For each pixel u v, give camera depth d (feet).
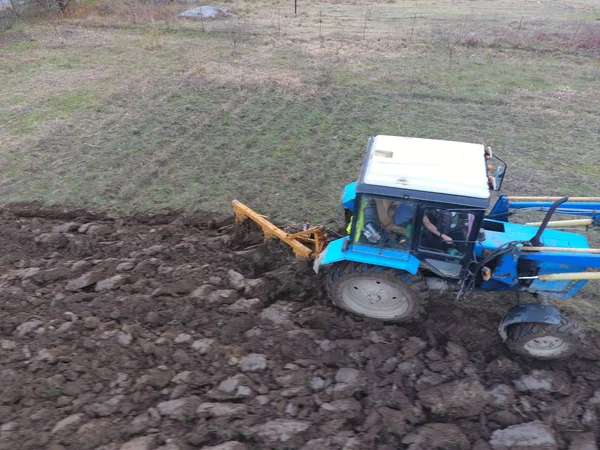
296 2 81.25
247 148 37.24
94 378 18.69
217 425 16.99
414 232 18.93
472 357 20.26
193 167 34.83
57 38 63.77
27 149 37.11
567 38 61.26
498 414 17.66
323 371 19.24
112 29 68.33
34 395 18.01
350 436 16.92
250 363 19.30
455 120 41.24
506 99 45.09
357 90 47.11
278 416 17.54
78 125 40.73
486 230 21.42
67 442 16.37
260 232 27.58
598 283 24.06
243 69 52.26
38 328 20.85
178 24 69.56
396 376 19.11
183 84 48.47
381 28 68.33
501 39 61.16
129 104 44.45
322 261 20.38
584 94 45.98
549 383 18.78
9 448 16.14
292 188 32.37
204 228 29.04
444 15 75.25
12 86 48.91
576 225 21.40
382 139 20.88
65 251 27.04
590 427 17.42
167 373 18.86
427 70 52.21
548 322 18.48
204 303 22.30
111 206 30.91
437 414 17.88
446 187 17.87
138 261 25.58
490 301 22.88
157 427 17.07
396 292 20.25
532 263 20.30
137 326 20.85
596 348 20.42
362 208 18.85
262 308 22.52
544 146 37.04
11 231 28.32
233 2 83.66
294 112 42.70
